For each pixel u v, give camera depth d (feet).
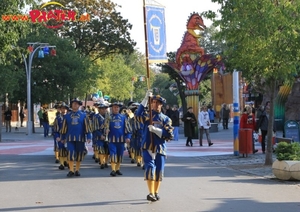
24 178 42.98
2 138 107.45
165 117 31.37
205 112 79.56
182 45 96.12
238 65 47.83
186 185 38.06
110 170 48.32
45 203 31.50
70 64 134.21
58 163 54.80
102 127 44.75
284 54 45.19
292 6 43.93
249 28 45.73
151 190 31.53
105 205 30.48
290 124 64.03
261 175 43.42
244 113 66.49
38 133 128.47
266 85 50.34
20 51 71.31
